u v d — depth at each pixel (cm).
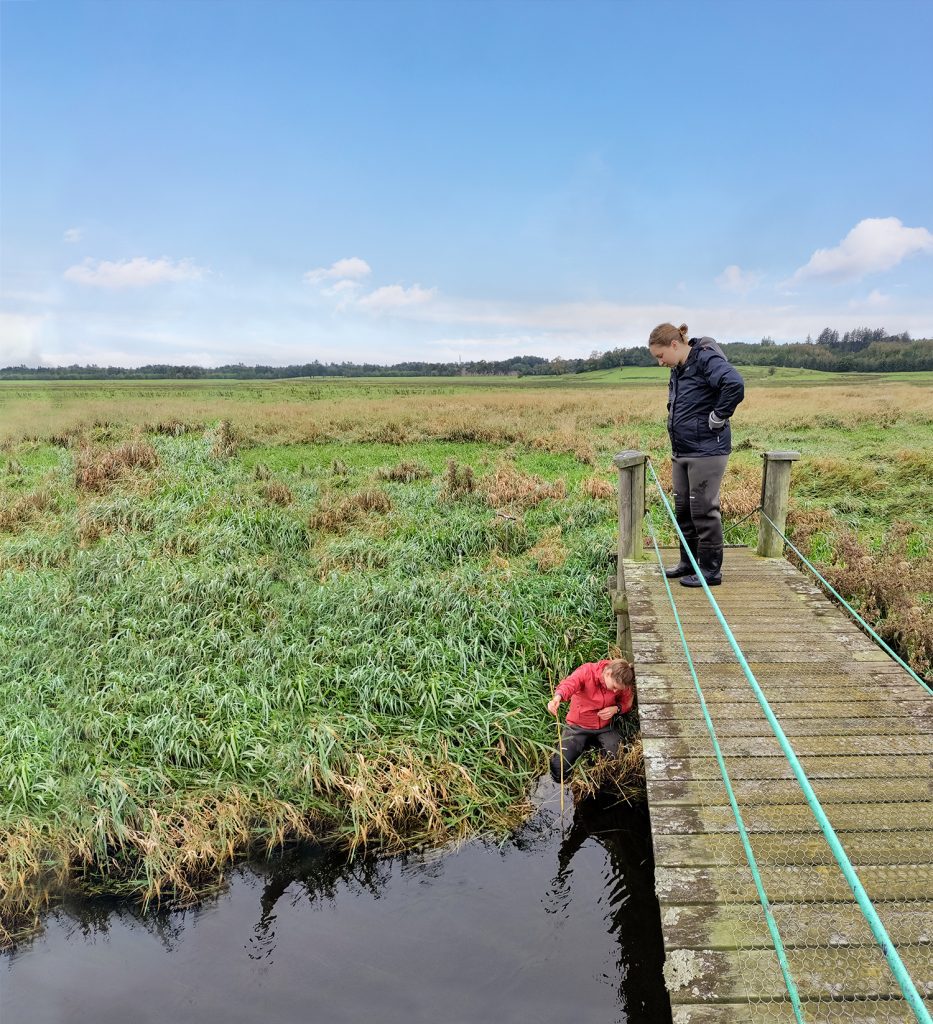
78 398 2506
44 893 450
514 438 1820
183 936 417
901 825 304
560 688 539
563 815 514
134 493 1154
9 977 389
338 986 375
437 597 756
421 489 1251
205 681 652
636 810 515
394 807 509
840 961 241
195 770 543
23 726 575
